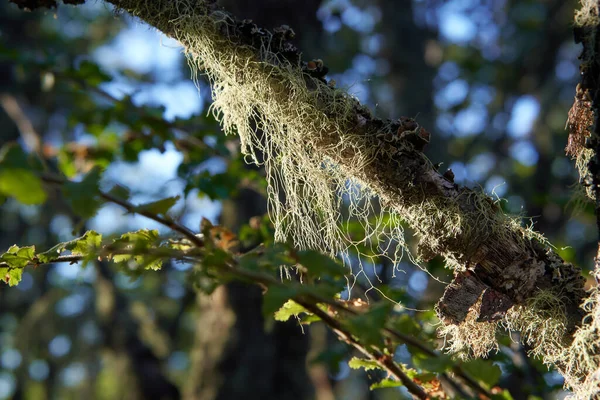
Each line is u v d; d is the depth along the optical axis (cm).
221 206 417
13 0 135
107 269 593
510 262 123
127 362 554
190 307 710
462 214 124
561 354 121
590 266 484
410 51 794
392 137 126
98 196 91
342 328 110
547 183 548
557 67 757
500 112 785
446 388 152
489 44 827
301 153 141
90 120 288
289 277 122
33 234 846
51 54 292
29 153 88
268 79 134
